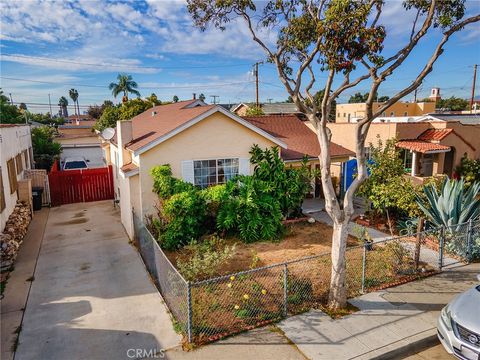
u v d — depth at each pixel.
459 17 6.37
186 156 12.26
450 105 65.69
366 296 7.91
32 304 7.89
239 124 12.88
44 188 17.73
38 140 24.81
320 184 17.14
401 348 6.20
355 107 49.34
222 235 11.23
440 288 8.30
